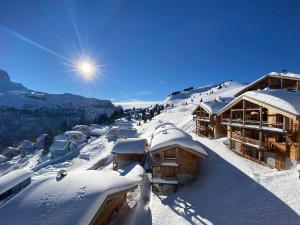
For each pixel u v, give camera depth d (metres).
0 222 11.84
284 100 22.59
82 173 15.75
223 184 22.11
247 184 20.61
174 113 84.94
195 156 25.31
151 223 18.80
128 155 37.12
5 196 26.69
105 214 15.71
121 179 15.58
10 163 57.34
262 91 26.84
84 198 12.65
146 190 25.59
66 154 58.28
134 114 132.88
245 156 28.05
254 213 16.66
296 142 21.81
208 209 18.86
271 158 24.66
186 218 18.39
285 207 16.20
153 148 25.05
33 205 12.60
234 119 31.55
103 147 58.09
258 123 26.67
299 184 18.25
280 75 31.64
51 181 14.65
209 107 40.47
